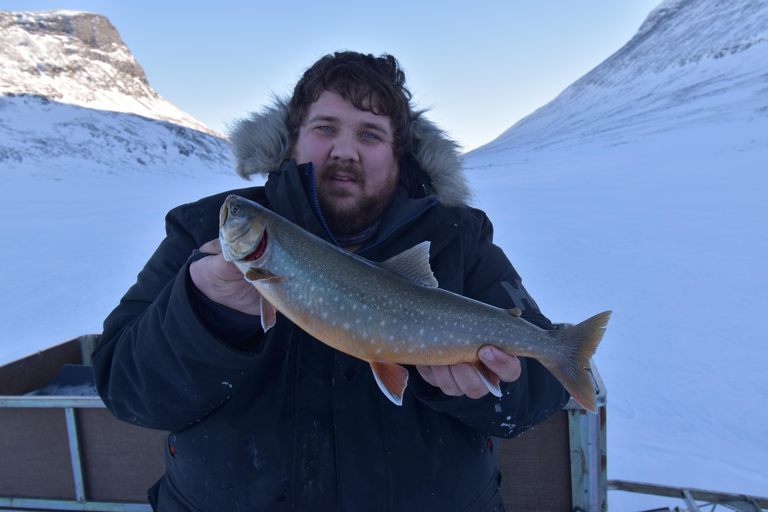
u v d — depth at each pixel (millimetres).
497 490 2105
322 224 2127
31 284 11523
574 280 10211
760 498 2988
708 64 119938
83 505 2738
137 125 119562
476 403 1803
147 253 15164
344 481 1812
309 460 1843
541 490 2633
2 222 24438
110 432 2713
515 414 1868
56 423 2725
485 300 2154
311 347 1970
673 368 6238
